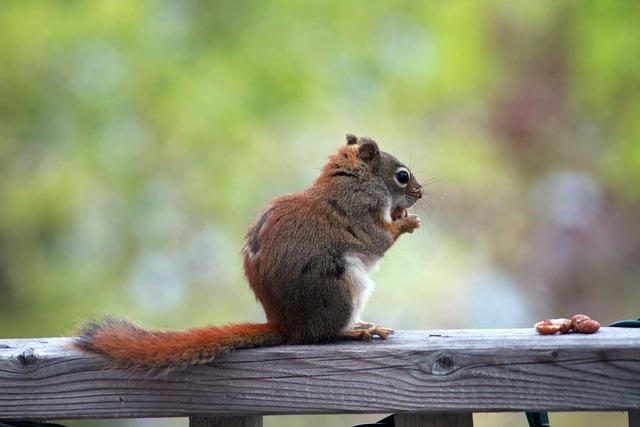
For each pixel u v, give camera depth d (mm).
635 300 16281
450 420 4258
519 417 13906
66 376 4371
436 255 15938
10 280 16359
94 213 16641
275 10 18266
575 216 16734
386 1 18547
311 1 18375
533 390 4090
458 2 18500
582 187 17281
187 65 17531
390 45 18438
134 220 16531
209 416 4352
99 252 16500
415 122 17812
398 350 4188
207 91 17031
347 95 18031
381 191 5848
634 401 4035
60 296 15992
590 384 4059
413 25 18750
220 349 4352
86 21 16906
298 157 16828
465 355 4137
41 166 16766
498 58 18125
